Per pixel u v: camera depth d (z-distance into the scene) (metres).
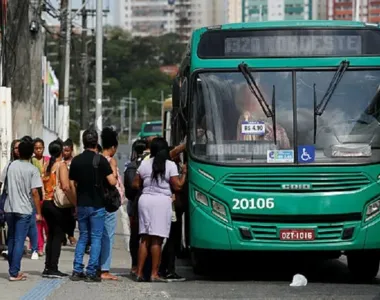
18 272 13.02
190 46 13.44
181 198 13.33
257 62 13.00
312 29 13.09
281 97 12.85
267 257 17.14
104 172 12.62
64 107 39.62
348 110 12.81
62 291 11.91
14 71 21.17
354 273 14.12
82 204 12.70
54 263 13.38
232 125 12.81
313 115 12.77
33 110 23.91
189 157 12.89
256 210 12.55
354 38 13.11
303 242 12.57
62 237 13.45
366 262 13.77
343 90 12.88
